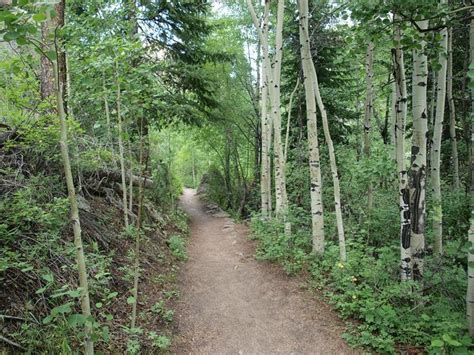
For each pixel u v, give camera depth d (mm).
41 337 3342
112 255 5766
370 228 8172
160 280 6215
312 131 7254
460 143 10195
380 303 5137
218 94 17156
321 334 5055
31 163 5316
